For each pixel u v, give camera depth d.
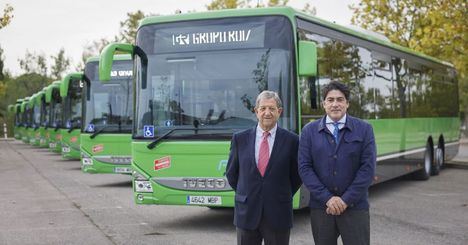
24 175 21.22
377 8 26.31
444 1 19.53
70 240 9.48
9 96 81.25
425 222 10.93
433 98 19.16
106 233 10.03
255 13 9.95
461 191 15.45
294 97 9.73
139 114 10.23
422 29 22.20
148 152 10.05
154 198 10.02
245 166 5.88
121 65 18.22
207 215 11.89
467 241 9.27
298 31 10.07
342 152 5.74
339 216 5.76
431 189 15.90
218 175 9.69
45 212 12.38
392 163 14.91
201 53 10.04
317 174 5.82
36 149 40.66
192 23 10.12
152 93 10.18
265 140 5.91
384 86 14.62
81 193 15.62
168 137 9.95
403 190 15.67
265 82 9.77
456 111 22.34
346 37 12.48
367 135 5.79
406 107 16.27
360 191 5.66
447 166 22.66
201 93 9.94
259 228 5.90
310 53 9.63
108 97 18.05
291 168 5.98
